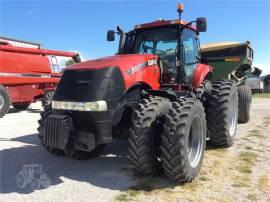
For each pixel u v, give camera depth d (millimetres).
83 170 4785
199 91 5859
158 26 5781
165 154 4051
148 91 4918
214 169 4781
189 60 5945
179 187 4117
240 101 8680
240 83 9969
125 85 4477
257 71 11508
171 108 4227
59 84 4559
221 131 5730
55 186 4184
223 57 9375
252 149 5906
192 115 4223
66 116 4230
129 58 4766
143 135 4156
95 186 4164
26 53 11773
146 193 3930
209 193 3938
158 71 5262
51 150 5137
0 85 10625
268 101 17016
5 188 4121
